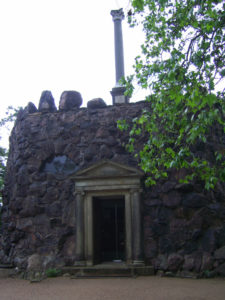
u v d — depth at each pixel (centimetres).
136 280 1397
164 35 1073
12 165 2064
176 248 1573
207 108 1589
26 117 2022
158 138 1048
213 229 1570
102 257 1781
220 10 850
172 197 1636
